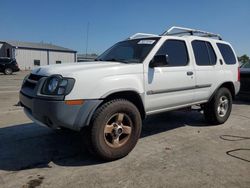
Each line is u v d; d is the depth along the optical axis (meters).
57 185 3.78
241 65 12.30
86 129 4.46
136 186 3.76
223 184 3.83
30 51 52.12
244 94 10.86
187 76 5.90
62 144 5.39
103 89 4.43
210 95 6.67
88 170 4.25
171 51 5.71
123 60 5.42
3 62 30.11
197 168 4.33
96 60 5.93
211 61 6.70
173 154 4.93
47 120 4.36
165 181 3.90
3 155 4.84
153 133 6.26
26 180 3.92
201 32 6.91
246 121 7.53
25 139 5.70
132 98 5.04
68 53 56.72
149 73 5.14
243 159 4.72
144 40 5.71
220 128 6.75
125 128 4.74
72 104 4.20
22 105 5.09
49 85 4.34
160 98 5.39
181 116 7.94
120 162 4.56
